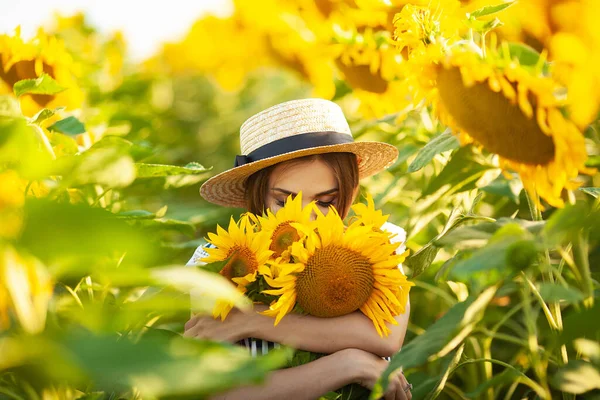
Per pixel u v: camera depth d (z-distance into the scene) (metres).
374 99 2.04
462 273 1.17
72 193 1.79
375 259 1.46
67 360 0.70
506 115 1.29
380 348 1.54
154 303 0.87
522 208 2.10
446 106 1.35
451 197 1.94
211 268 1.25
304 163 1.72
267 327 1.53
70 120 1.77
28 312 0.86
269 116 1.78
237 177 1.83
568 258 1.39
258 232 1.49
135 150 1.60
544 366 1.46
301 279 1.45
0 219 0.77
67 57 1.84
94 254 0.79
